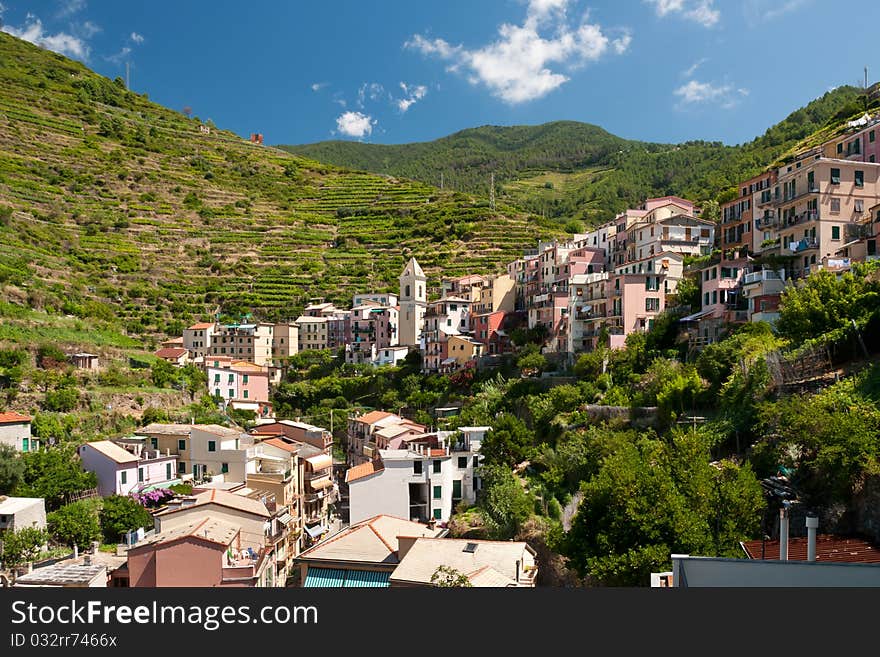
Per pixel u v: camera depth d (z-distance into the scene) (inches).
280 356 7381.9
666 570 1668.3
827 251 3385.8
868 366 2257.6
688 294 3919.8
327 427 5265.8
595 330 4421.8
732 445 2377.0
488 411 4239.7
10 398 3641.7
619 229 5354.3
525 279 6038.4
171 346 6264.8
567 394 3572.8
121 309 6904.5
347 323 7411.4
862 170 3476.9
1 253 5920.3
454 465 3420.3
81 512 2628.0
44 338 4515.3
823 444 1772.9
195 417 4291.3
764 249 3809.1
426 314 6146.7
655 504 1785.2
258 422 5024.6
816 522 1278.3
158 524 2285.9
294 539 2945.4
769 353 2647.6
